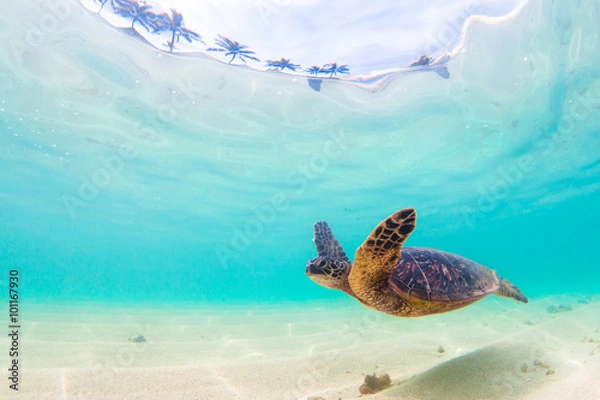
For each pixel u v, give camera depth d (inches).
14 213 1428.4
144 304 713.6
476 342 221.9
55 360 177.3
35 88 460.8
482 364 150.9
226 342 256.8
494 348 173.5
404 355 198.7
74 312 443.8
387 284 146.4
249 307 650.2
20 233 1919.3
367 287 138.6
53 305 546.0
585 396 111.6
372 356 198.4
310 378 163.5
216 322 386.3
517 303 470.3
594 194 1279.5
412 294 144.1
